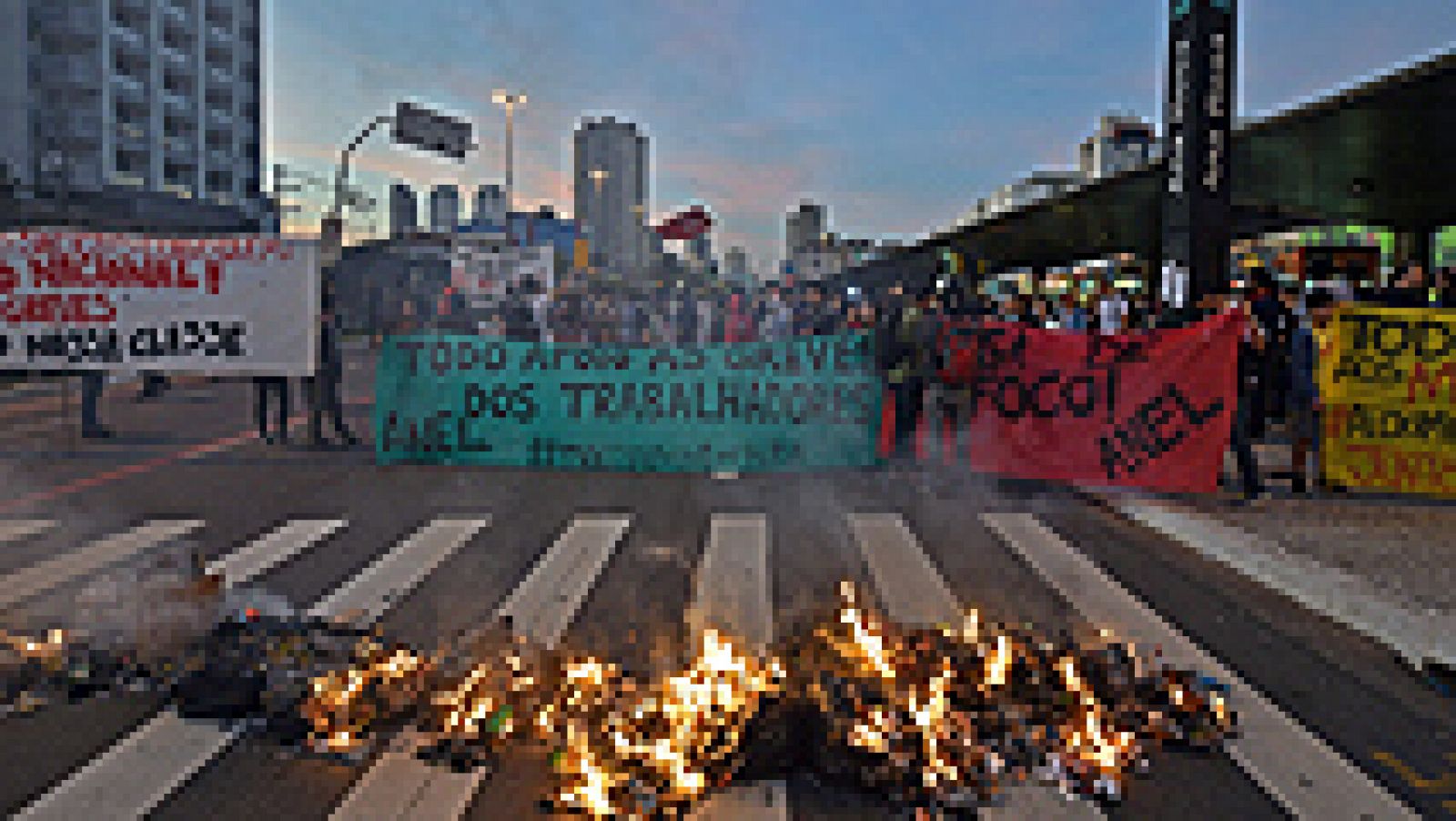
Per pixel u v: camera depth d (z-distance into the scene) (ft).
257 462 29.55
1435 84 30.99
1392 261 53.11
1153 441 25.72
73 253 30.91
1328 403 25.36
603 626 14.07
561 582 16.51
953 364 29.78
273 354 31.96
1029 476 27.76
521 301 64.18
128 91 195.42
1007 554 18.80
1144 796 9.59
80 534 19.57
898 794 9.36
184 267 31.45
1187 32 30.37
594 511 22.76
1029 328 27.94
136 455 30.71
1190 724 10.96
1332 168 42.70
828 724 9.77
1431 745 10.75
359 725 10.51
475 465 29.91
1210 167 30.17
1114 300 41.34
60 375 32.65
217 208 169.89
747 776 9.71
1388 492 25.29
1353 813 9.33
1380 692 12.15
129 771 9.73
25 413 42.93
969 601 15.56
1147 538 20.35
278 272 31.94
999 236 76.23
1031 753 10.21
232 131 224.33
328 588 16.01
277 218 209.36
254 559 17.88
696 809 9.18
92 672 11.69
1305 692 12.11
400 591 15.89
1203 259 30.53
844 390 30.30
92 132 186.09
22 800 9.14
